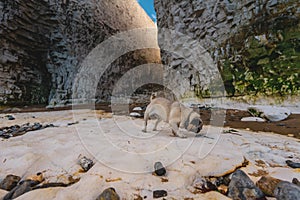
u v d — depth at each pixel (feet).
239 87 29.53
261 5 28.04
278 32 25.41
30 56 46.80
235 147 9.89
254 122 18.60
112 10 76.38
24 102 43.04
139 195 5.91
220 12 35.09
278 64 24.95
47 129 15.46
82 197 5.85
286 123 17.49
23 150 9.78
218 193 6.05
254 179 6.67
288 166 7.82
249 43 29.04
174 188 6.25
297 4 23.98
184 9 41.73
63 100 49.21
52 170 7.88
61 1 51.08
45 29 48.65
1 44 39.01
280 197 5.32
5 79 39.34
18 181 7.29
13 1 39.50
